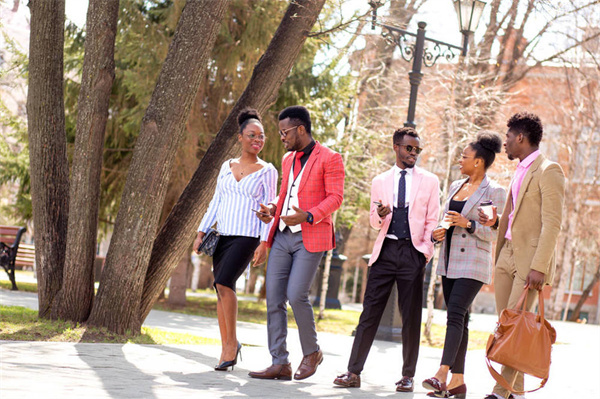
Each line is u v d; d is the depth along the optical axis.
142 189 7.35
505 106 18.41
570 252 28.80
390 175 5.75
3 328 6.96
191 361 6.14
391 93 20.28
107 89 7.70
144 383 4.69
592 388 6.87
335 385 5.49
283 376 5.60
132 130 13.76
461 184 5.77
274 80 7.95
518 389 5.21
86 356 5.69
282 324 5.65
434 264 13.01
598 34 21.05
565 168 31.72
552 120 30.19
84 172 7.64
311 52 14.25
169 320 11.18
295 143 5.73
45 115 7.98
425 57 11.81
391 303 11.17
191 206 7.92
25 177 15.67
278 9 13.48
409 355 5.58
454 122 14.48
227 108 14.95
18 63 12.89
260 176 5.88
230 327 5.88
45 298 7.86
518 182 5.20
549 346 4.86
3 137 15.70
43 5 7.88
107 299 7.37
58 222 8.02
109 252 7.46
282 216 5.38
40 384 4.15
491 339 4.95
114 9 7.67
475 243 5.45
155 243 7.93
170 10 12.91
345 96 15.15
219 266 5.92
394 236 5.60
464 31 11.88
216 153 7.93
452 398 5.36
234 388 4.88
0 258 13.78
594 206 32.22
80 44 14.45
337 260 18.72
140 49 13.45
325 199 5.54
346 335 12.30
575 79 28.19
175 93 7.34
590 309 37.94
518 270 5.07
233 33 14.05
